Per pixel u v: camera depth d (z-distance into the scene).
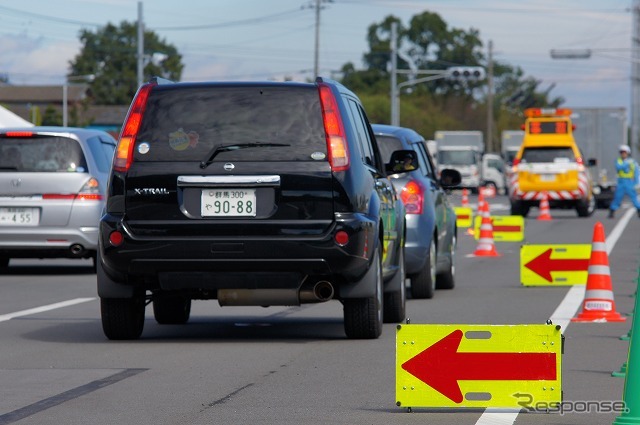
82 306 35.66
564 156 104.69
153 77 26.84
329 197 25.80
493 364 18.91
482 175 198.12
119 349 26.48
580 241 70.44
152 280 26.53
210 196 25.86
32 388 21.58
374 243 26.70
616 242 68.69
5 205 44.72
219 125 26.11
